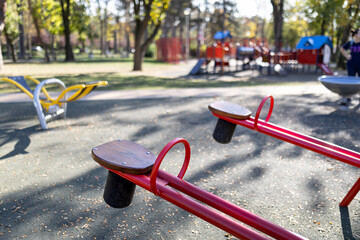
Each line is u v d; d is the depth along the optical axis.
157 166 1.92
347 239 2.64
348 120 6.80
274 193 3.46
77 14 36.53
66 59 34.69
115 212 3.04
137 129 6.11
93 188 3.55
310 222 2.89
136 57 21.98
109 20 73.44
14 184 3.63
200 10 71.12
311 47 21.16
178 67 28.27
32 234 2.66
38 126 6.23
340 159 2.64
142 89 11.70
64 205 3.16
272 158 4.57
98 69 22.64
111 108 8.10
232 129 3.51
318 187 3.62
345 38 23.67
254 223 1.82
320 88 12.23
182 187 2.12
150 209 3.11
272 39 49.78
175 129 6.12
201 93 10.65
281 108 8.19
